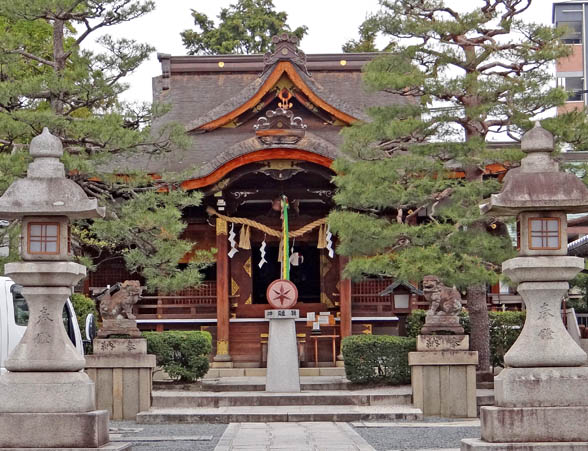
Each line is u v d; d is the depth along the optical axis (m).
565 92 19.80
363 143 20.84
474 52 20.89
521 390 10.81
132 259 19.61
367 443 14.12
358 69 31.77
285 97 27.19
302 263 28.34
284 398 19.31
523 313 22.62
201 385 21.19
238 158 25.03
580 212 11.44
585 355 10.94
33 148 11.56
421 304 26.94
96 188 20.17
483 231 20.14
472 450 10.56
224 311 26.44
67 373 11.27
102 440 11.23
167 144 20.86
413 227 19.75
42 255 11.42
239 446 13.83
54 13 20.14
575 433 10.64
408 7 20.97
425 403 18.22
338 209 26.83
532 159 11.38
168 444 14.37
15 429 11.03
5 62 20.16
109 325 18.67
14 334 15.74
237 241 27.72
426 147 19.86
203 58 32.16
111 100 20.95
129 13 20.23
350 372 20.98
